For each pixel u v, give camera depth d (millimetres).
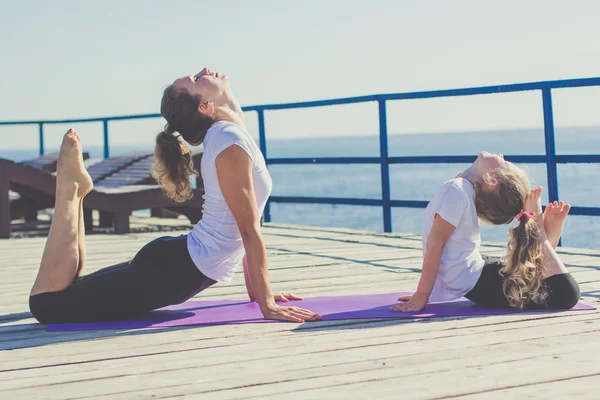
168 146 3096
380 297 3369
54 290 2979
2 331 2922
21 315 3252
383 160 6379
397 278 3996
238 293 3695
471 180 3104
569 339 2502
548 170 5234
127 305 2965
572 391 1959
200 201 7199
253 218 2949
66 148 2984
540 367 2184
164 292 2967
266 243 5898
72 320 2990
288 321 2918
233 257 3057
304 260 4816
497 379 2080
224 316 3043
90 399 2027
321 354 2412
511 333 2617
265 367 2281
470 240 3080
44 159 9047
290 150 130625
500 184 2979
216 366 2312
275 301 3277
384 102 6297
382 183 6418
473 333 2635
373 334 2670
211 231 2994
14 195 8656
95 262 4984
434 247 3012
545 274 2967
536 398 1915
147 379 2197
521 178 3006
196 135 3084
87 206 6746
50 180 6852
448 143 151625
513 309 3027
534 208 2973
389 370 2203
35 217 8633
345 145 176750
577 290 2984
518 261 2928
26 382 2207
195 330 2824
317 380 2127
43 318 2990
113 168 8016
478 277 3064
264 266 2975
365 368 2232
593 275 3906
